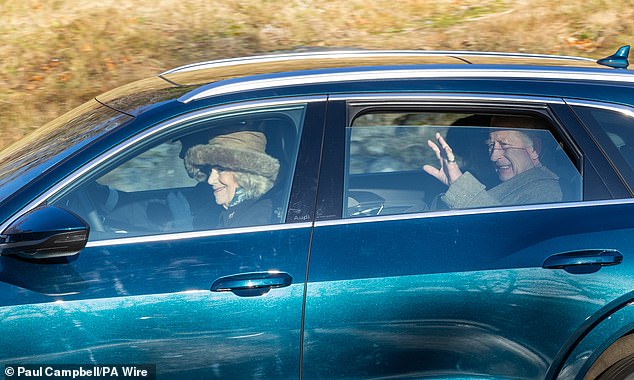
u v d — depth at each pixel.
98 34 31.69
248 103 10.85
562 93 11.30
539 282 10.37
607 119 11.24
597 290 10.45
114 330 9.88
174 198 10.81
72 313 9.84
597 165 10.95
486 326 10.37
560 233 10.55
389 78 11.22
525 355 10.54
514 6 35.47
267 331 10.03
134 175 10.95
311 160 10.61
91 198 10.73
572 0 34.66
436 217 10.60
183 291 9.95
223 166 10.85
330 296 10.07
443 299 10.23
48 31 32.03
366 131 11.07
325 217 10.41
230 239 10.26
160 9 34.34
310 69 11.61
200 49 30.95
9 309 9.78
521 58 12.88
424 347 10.34
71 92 27.66
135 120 10.73
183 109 10.79
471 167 11.28
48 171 10.39
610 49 30.53
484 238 10.46
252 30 32.88
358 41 32.06
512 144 11.21
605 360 11.06
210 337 9.98
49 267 9.93
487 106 11.15
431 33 32.75
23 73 29.02
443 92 11.12
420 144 11.19
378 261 10.20
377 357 10.30
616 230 10.58
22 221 9.51
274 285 10.03
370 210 10.77
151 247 10.19
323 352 10.17
